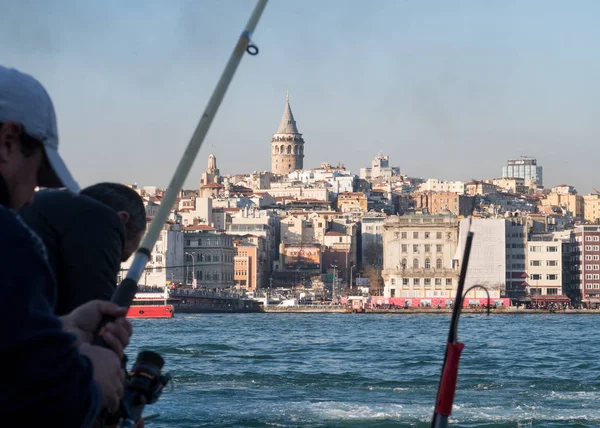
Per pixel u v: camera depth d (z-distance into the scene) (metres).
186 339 123.19
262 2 7.14
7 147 5.49
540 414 47.22
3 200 5.49
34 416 4.86
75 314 5.84
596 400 53.19
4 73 5.54
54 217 7.24
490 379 65.38
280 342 118.06
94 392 5.21
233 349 100.06
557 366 77.94
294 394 55.84
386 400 53.19
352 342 119.94
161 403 50.53
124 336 5.86
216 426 43.28
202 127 6.94
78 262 7.19
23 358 4.85
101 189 8.36
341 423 44.53
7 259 4.95
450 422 44.81
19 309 4.89
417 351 99.69
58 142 5.75
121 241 7.59
